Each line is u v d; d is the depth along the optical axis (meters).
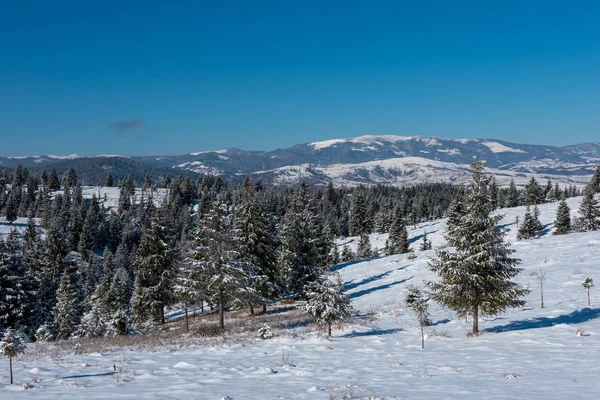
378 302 38.78
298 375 14.64
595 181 97.56
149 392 11.88
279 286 43.84
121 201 154.88
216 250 32.66
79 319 38.97
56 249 68.88
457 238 22.45
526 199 114.12
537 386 11.89
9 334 13.34
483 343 19.81
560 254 45.44
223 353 20.11
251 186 43.38
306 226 47.69
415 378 13.78
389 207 150.25
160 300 43.00
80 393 11.73
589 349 16.83
